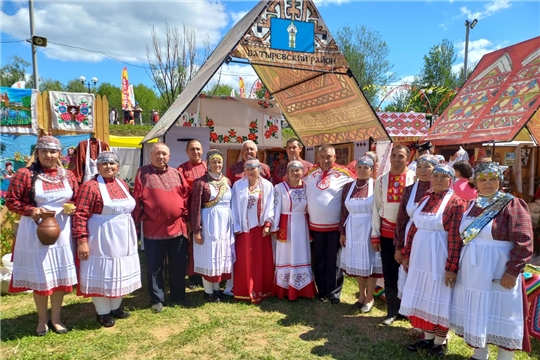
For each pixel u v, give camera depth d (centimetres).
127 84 2594
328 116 736
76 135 623
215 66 530
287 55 515
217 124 867
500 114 754
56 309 380
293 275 478
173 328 400
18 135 585
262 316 435
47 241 342
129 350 352
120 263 384
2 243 561
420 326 338
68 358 332
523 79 773
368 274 429
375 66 2959
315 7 526
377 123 621
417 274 336
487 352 318
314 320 428
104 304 398
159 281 447
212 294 481
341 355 352
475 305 296
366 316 441
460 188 449
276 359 343
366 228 429
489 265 293
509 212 290
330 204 467
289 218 481
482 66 959
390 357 349
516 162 952
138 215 433
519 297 292
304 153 954
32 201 353
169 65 2103
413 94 2172
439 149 945
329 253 477
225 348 360
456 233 313
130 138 958
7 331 378
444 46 2731
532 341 385
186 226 466
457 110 904
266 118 905
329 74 590
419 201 357
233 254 479
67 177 377
